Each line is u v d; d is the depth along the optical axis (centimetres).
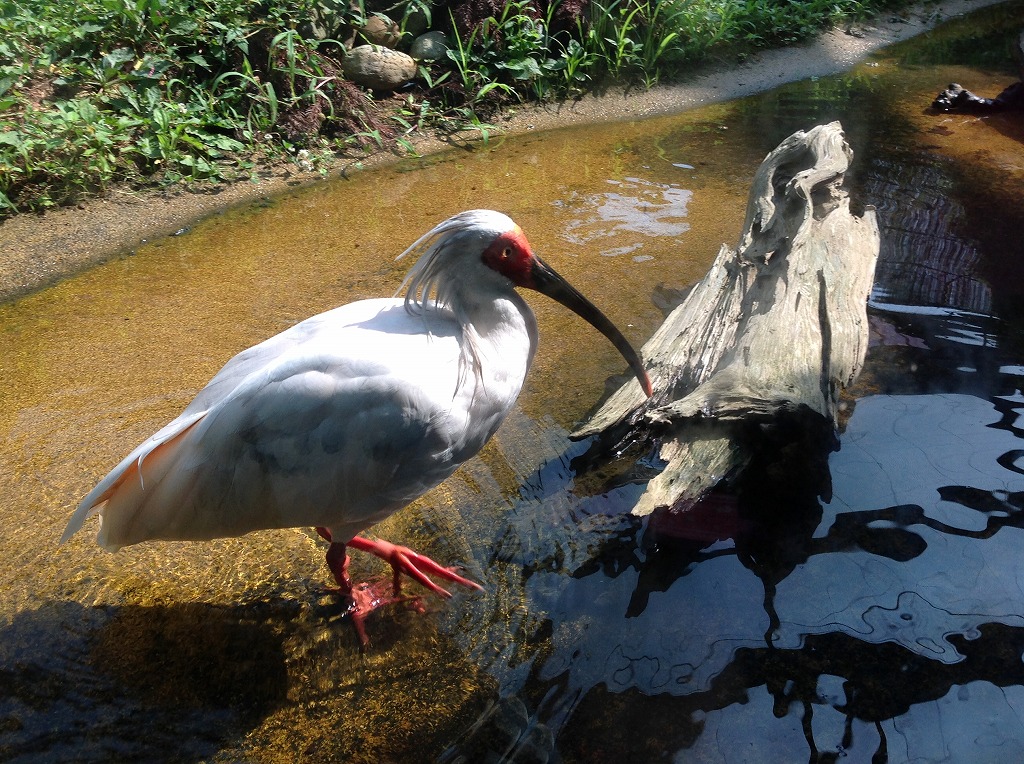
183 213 135
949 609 69
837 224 111
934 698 62
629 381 94
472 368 72
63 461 87
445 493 84
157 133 140
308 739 62
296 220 135
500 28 175
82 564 77
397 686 66
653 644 67
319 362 67
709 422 85
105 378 99
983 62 211
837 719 61
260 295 115
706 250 125
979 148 160
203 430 66
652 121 176
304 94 154
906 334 104
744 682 64
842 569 73
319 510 69
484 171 152
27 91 146
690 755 59
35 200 131
